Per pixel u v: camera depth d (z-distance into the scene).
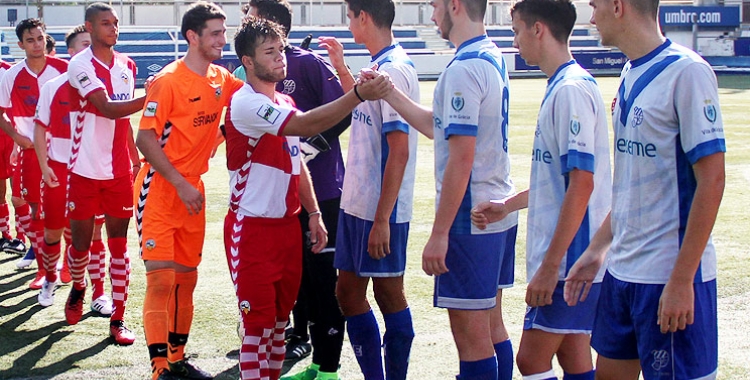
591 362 5.88
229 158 6.44
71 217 8.76
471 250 5.79
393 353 6.77
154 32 57.72
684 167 4.73
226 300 9.86
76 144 8.66
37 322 9.16
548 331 5.57
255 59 6.16
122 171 8.77
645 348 4.91
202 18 7.13
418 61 56.50
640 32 4.86
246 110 6.14
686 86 4.62
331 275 7.23
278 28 6.24
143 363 7.88
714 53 59.03
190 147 7.28
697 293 4.81
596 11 4.97
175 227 7.24
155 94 7.04
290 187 6.42
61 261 11.62
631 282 4.93
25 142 10.54
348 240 6.73
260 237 6.33
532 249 5.61
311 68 7.45
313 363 7.39
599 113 5.48
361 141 6.59
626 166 4.96
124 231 8.70
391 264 6.57
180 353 7.39
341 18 66.94
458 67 5.58
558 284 5.52
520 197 5.75
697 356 4.80
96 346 8.37
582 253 5.51
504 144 5.86
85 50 8.74
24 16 59.66
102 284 9.60
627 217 4.95
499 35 66.38
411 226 13.81
